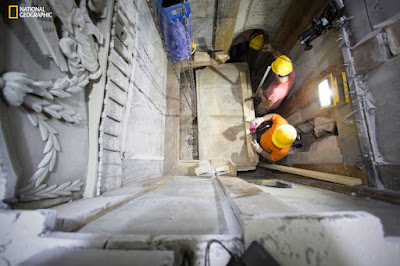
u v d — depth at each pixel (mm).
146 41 2439
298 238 567
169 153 3172
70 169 1011
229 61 4723
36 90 799
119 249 578
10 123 717
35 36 806
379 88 1600
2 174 670
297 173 2641
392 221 971
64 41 908
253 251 545
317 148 2535
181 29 2477
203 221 852
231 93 3770
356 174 1819
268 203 838
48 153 862
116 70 1601
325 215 600
